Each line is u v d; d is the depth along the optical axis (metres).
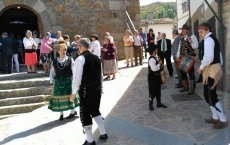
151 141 3.87
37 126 4.90
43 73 7.99
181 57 5.84
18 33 13.54
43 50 8.08
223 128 4.00
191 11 9.80
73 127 4.72
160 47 7.92
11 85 7.12
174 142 3.75
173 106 5.27
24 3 9.88
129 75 8.80
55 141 4.17
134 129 4.35
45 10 10.16
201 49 4.02
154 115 4.88
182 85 6.62
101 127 3.96
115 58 8.38
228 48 5.37
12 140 4.31
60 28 10.38
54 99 4.84
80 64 3.60
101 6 10.93
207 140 3.68
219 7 5.51
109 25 11.12
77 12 10.59
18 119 5.48
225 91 5.75
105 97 6.41
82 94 3.64
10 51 8.22
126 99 6.14
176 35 6.85
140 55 10.77
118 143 3.88
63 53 4.82
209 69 3.86
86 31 10.74
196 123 4.30
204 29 3.86
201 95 5.82
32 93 6.99
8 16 12.42
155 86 5.17
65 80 4.81
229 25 5.24
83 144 3.80
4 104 6.58
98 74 3.75
